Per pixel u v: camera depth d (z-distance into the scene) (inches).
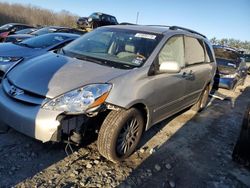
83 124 131.5
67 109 121.3
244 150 159.8
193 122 220.4
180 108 196.9
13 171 123.8
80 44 176.6
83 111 121.9
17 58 239.0
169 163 151.5
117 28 184.2
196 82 205.9
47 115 120.6
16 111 126.1
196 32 224.5
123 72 139.3
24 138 150.3
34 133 122.6
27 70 142.3
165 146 170.1
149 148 163.6
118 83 131.8
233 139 200.4
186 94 195.0
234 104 311.9
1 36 579.5
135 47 161.6
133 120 141.6
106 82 129.3
